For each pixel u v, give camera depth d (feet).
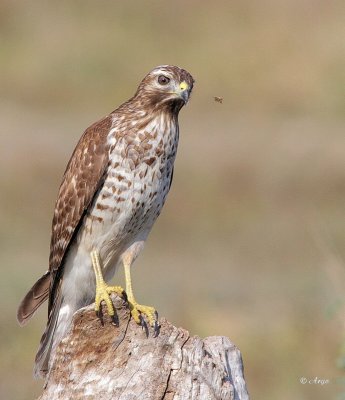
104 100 99.71
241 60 102.27
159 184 31.14
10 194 73.46
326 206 72.33
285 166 75.51
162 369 25.55
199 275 59.41
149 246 66.74
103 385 25.71
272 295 53.57
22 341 47.29
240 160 75.97
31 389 44.78
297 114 92.38
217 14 112.57
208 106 94.89
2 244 65.87
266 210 72.43
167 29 111.55
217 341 25.94
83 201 31.14
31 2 113.80
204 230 69.92
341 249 58.80
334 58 99.71
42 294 31.94
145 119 30.86
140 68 104.94
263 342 47.01
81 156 31.24
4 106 95.76
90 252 31.42
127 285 31.27
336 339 45.37
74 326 26.08
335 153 76.28
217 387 25.39
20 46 107.34
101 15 113.70
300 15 107.96
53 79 101.60
